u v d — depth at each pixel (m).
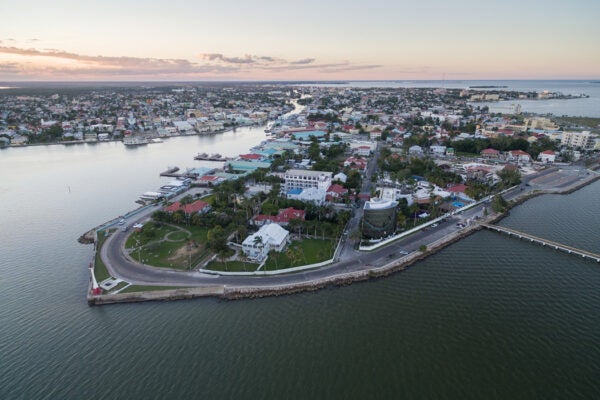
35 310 120.81
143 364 96.06
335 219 183.62
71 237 179.12
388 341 103.25
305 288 128.88
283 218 177.88
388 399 84.50
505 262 149.00
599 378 90.56
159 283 132.00
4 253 162.00
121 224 186.75
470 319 112.88
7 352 101.75
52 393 87.56
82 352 101.12
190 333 107.81
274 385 88.56
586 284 132.62
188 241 162.25
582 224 186.88
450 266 145.62
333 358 97.06
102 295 125.31
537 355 98.06
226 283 131.38
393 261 146.50
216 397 85.12
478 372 92.31
